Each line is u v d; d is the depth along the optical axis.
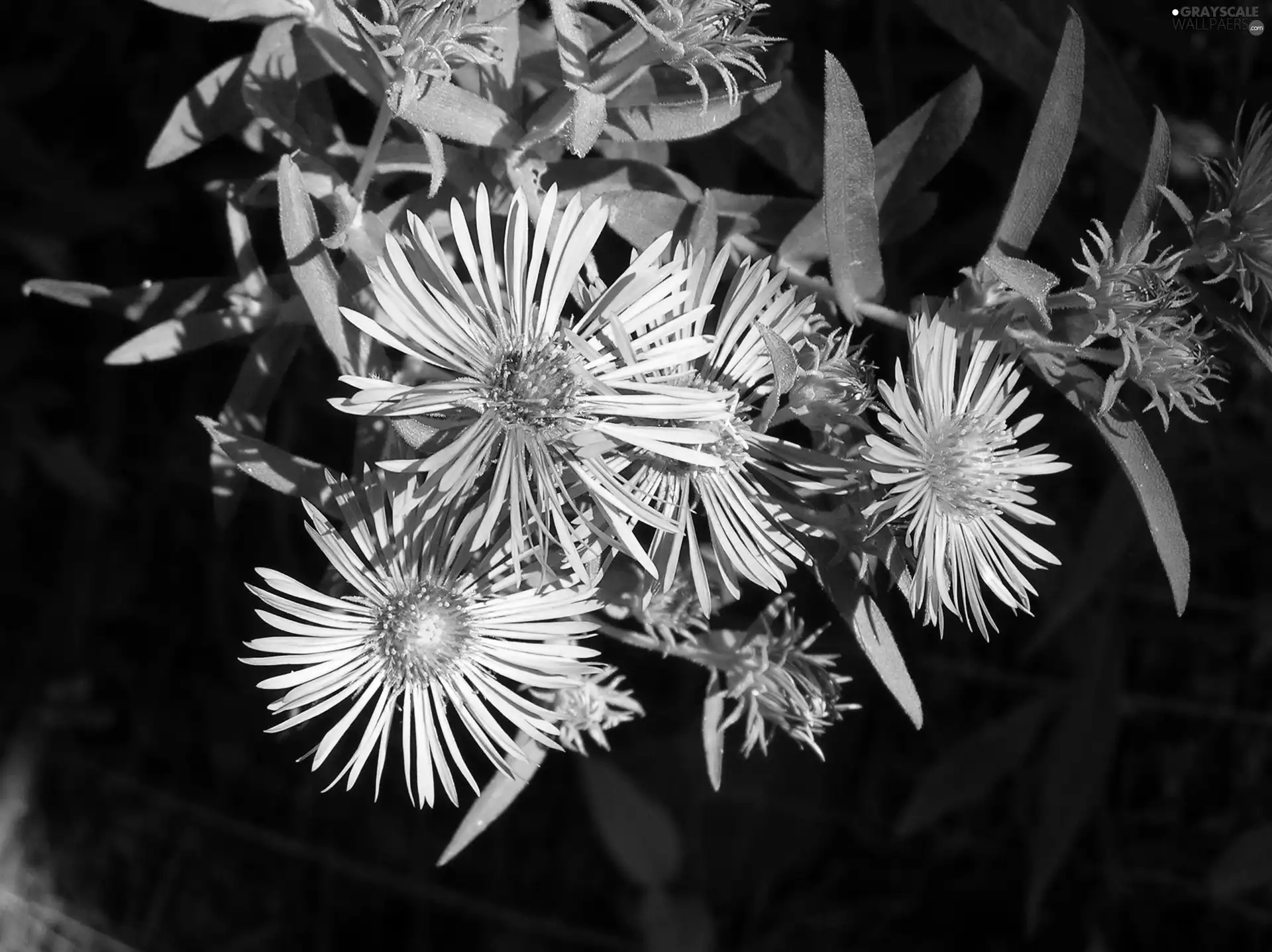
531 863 0.38
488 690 0.20
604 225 0.22
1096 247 0.26
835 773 0.36
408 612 0.20
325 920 0.38
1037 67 0.24
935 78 0.29
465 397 0.19
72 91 0.31
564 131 0.21
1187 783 0.34
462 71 0.21
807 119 0.23
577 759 0.35
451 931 0.39
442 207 0.21
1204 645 0.33
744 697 0.22
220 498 0.23
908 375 0.20
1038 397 0.30
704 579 0.20
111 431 0.34
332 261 0.21
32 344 0.32
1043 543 0.30
